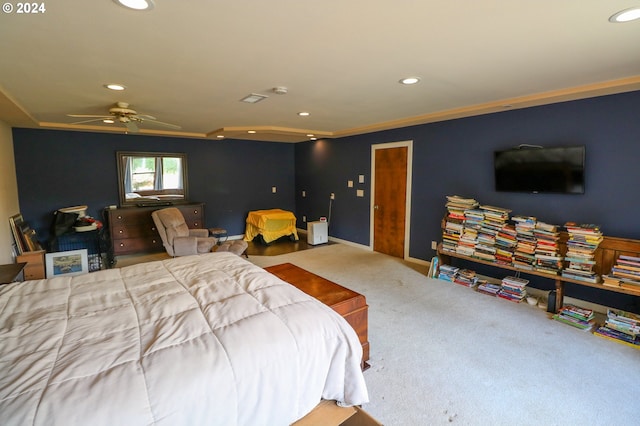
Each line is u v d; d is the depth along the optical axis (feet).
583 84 9.35
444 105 12.00
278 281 6.43
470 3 4.90
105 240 17.53
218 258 8.17
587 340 8.77
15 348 3.92
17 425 2.88
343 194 20.65
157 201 19.43
